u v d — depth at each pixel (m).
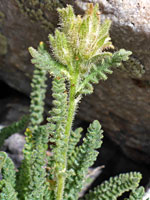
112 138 0.38
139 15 0.23
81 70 0.19
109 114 0.35
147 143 0.35
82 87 0.20
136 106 0.31
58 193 0.22
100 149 0.39
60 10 0.19
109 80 0.29
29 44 0.33
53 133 0.20
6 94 0.46
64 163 0.21
